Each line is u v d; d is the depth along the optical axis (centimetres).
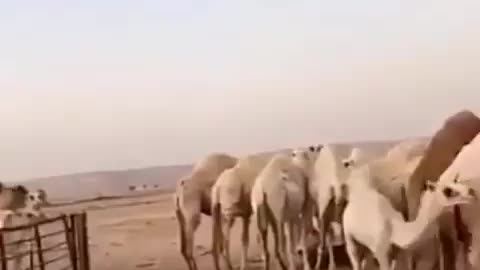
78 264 1316
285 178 1398
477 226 1031
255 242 2078
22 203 1692
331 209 1384
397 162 1354
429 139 1461
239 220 2475
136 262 1917
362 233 1051
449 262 1073
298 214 1409
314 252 1555
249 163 1527
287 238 1414
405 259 1055
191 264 1560
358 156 1463
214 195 1515
